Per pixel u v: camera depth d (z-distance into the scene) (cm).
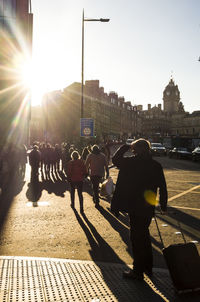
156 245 608
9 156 1526
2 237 646
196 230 716
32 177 1636
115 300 380
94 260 525
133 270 447
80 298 383
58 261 498
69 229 714
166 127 16162
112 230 712
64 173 2106
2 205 992
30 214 862
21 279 430
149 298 389
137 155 468
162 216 851
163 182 462
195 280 398
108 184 1113
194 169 2564
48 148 1884
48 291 398
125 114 10531
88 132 2484
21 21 2853
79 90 7794
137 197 450
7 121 2994
